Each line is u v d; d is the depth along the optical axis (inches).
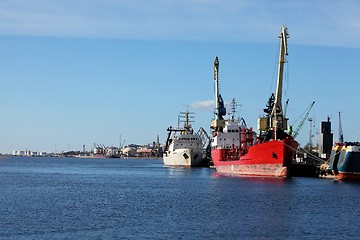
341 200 2999.5
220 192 3503.9
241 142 5319.9
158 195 3459.6
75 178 5787.4
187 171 7396.7
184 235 1982.0
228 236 1963.6
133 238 1932.8
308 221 2269.9
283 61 4970.5
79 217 2405.3
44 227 2143.2
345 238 1929.1
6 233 2022.6
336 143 4658.0
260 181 4335.6
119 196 3408.0
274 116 4753.9
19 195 3452.3
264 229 2090.3
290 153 4399.6
